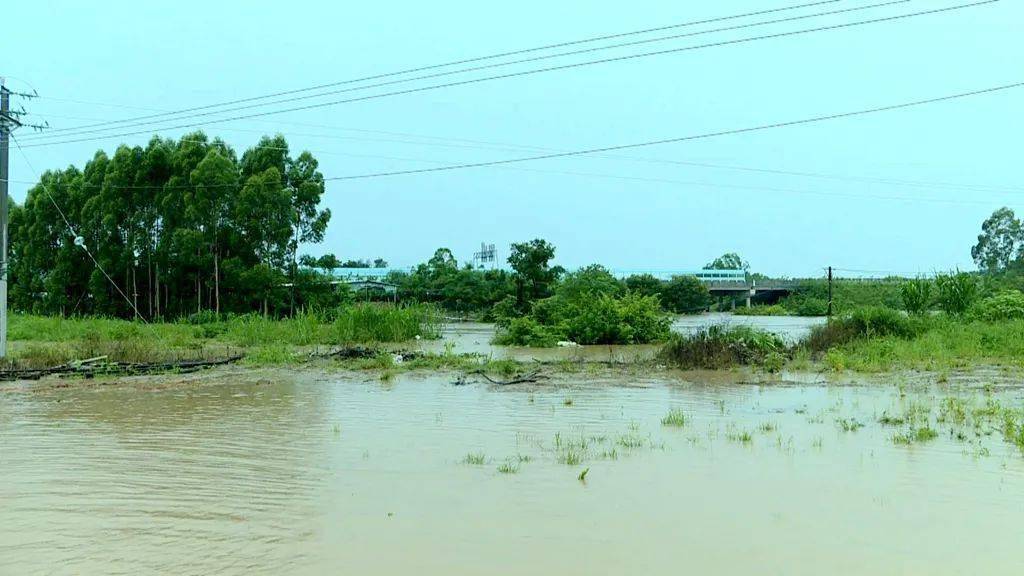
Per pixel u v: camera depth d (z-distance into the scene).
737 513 7.36
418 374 19.52
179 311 44.88
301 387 17.11
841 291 66.56
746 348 21.61
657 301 32.47
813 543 6.55
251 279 42.47
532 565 6.08
